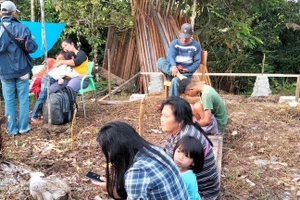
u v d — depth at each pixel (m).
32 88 5.77
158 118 5.70
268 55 10.95
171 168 2.05
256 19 10.42
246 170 4.30
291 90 8.86
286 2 10.72
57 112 5.20
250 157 4.65
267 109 6.28
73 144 4.51
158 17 8.52
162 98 6.68
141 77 8.25
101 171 4.00
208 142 3.18
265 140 5.07
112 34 8.61
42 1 4.74
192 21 7.61
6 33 4.61
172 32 8.50
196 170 2.87
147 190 1.96
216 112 4.40
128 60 8.73
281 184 4.03
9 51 4.67
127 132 1.99
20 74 4.82
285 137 5.19
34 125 5.40
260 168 4.36
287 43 11.34
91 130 5.14
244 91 10.16
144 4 8.48
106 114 5.93
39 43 6.98
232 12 8.65
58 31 7.18
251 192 3.88
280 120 5.84
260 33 10.62
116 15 8.12
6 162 3.84
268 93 7.44
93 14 8.02
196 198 2.74
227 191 3.87
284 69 11.27
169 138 3.27
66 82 5.56
